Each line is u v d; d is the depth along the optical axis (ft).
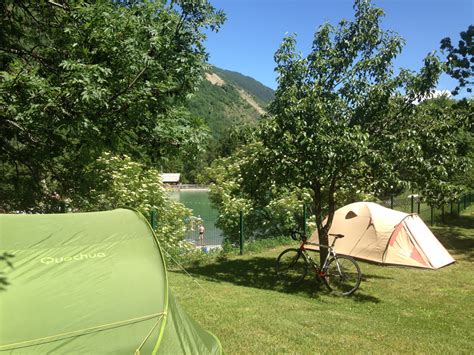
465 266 37.24
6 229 13.88
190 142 23.49
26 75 17.99
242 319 21.38
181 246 42.65
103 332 11.11
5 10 24.93
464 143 33.30
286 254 39.81
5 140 24.23
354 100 30.42
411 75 30.25
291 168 29.73
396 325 22.43
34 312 10.97
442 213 64.23
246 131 32.07
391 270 35.50
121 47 19.57
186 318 14.12
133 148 23.63
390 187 29.66
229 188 49.62
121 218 16.34
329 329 20.61
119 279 12.92
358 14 31.27
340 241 39.58
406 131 29.40
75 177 30.22
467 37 36.47
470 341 20.26
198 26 23.27
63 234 14.37
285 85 31.09
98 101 17.95
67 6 23.27
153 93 21.02
